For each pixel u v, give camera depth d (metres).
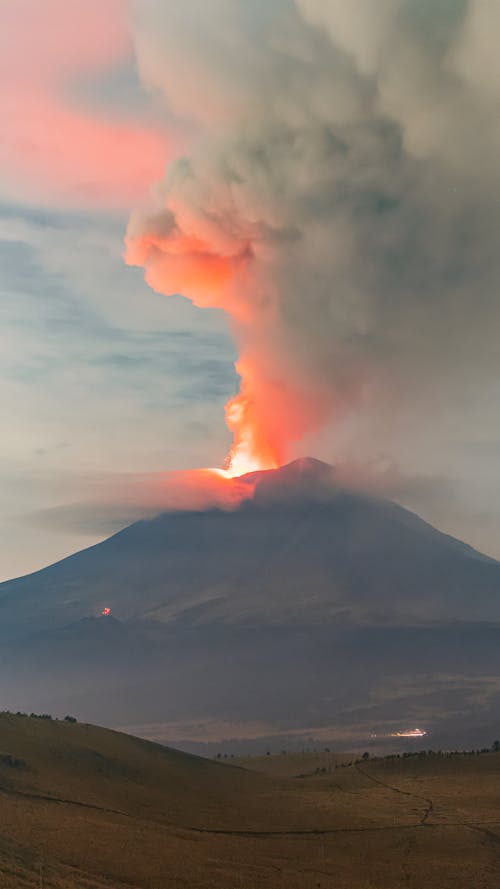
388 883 80.94
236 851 86.75
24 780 98.00
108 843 80.44
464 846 93.25
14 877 65.81
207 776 125.44
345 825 102.06
